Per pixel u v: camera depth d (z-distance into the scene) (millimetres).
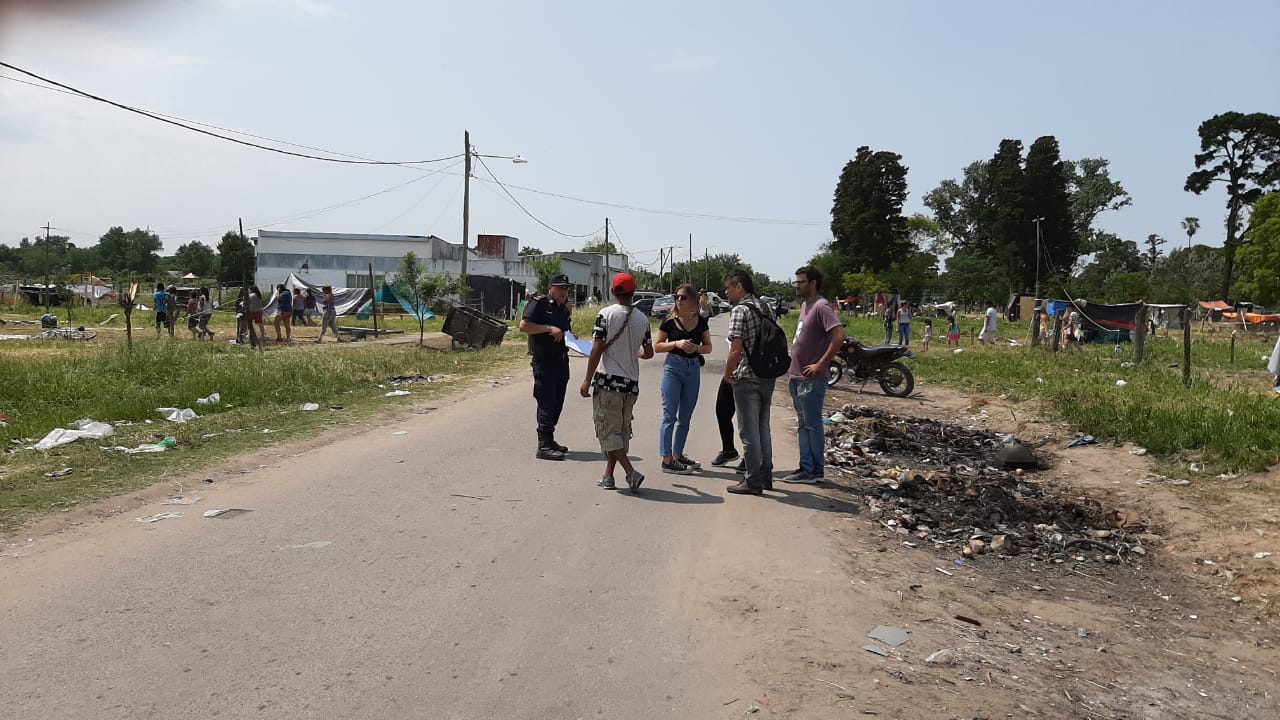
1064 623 4570
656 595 4434
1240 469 7703
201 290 23828
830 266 78750
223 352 17312
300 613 3982
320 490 6371
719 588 4586
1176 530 6375
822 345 7258
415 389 13148
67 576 4352
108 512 5578
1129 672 3973
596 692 3346
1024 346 28672
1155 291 65438
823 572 4922
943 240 99062
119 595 4113
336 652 3582
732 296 6953
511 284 44188
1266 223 48656
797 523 5984
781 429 10211
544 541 5281
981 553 5773
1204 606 4992
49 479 6438
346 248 59875
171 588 4230
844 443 9578
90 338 24016
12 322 31922
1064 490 7887
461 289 27031
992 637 4250
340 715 3068
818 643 3922
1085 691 3719
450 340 24188
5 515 5426
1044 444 10016
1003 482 8094
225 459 7383
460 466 7398
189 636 3676
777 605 4367
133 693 3156
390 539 5195
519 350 21469
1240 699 3754
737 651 3791
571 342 19047
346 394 12172
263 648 3590
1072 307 27594
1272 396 12320
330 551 4918
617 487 6840
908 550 5656
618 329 6586
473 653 3639
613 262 86750
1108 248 97062
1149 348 26422
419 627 3887
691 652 3758
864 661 3771
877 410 12938
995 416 12141
